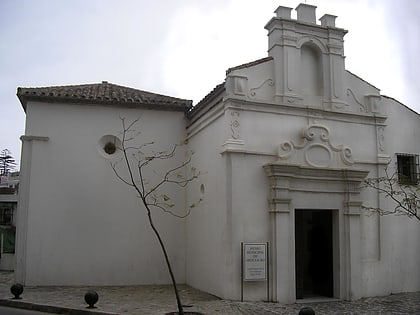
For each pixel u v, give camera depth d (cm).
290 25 1411
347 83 1486
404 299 1366
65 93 1587
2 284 1563
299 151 1359
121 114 1636
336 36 1479
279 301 1263
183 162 1672
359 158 1464
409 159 1596
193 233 1560
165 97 1734
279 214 1297
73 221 1553
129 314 1043
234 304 1170
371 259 1434
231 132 1292
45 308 1143
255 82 1357
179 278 1617
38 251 1518
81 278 1539
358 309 1211
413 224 1532
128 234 1590
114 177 1602
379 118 1500
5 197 2542
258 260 1255
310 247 1505
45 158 1557
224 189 1287
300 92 1408
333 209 1397
